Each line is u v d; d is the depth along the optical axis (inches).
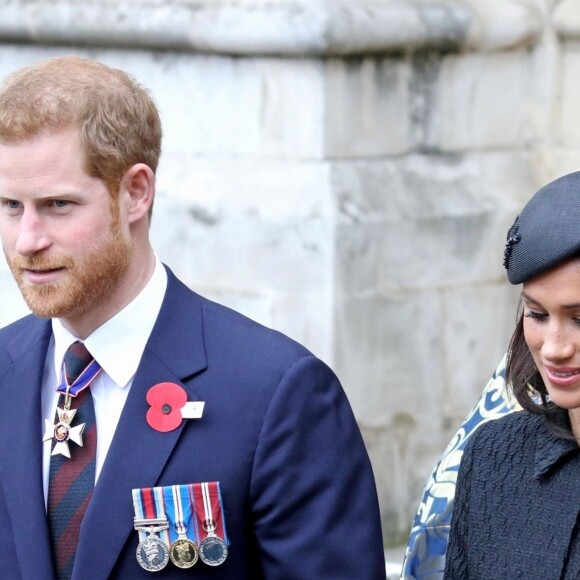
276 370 360.5
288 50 633.6
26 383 371.9
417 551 397.1
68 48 714.8
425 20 654.5
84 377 362.6
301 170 642.8
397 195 657.6
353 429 370.3
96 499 351.6
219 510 351.3
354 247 636.7
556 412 326.0
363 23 629.3
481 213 685.3
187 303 372.5
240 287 657.0
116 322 361.1
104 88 344.5
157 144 359.6
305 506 355.9
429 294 669.9
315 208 634.8
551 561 317.1
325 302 634.2
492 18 682.2
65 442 360.5
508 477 330.6
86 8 695.7
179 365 362.0
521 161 711.1
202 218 666.2
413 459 674.8
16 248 340.8
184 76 676.1
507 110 705.0
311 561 352.5
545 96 706.2
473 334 689.0
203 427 356.8
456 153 687.1
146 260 364.8
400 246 655.8
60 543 355.6
